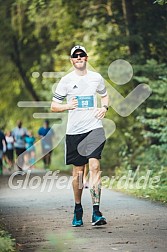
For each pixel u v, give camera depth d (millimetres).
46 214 16859
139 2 29797
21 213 17250
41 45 41906
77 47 14641
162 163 26750
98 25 32344
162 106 26719
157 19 29594
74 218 14742
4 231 13703
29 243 12891
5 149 38812
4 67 45875
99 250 11992
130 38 29109
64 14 33750
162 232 13617
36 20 34906
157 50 29922
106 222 14805
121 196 20562
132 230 13914
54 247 12414
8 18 38094
